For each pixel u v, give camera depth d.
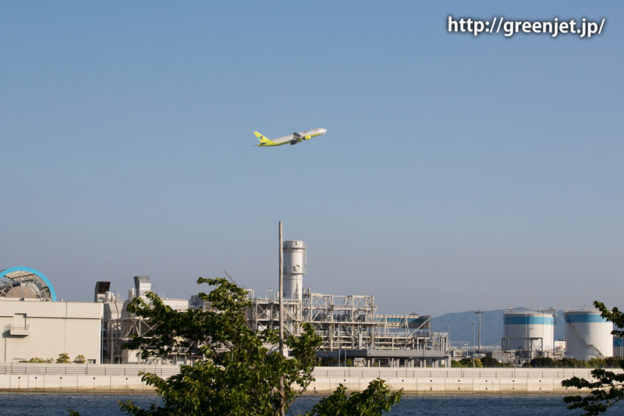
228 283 84.38
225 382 72.19
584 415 87.69
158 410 74.81
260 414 72.81
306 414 75.31
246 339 78.38
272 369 73.75
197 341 83.94
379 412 73.25
